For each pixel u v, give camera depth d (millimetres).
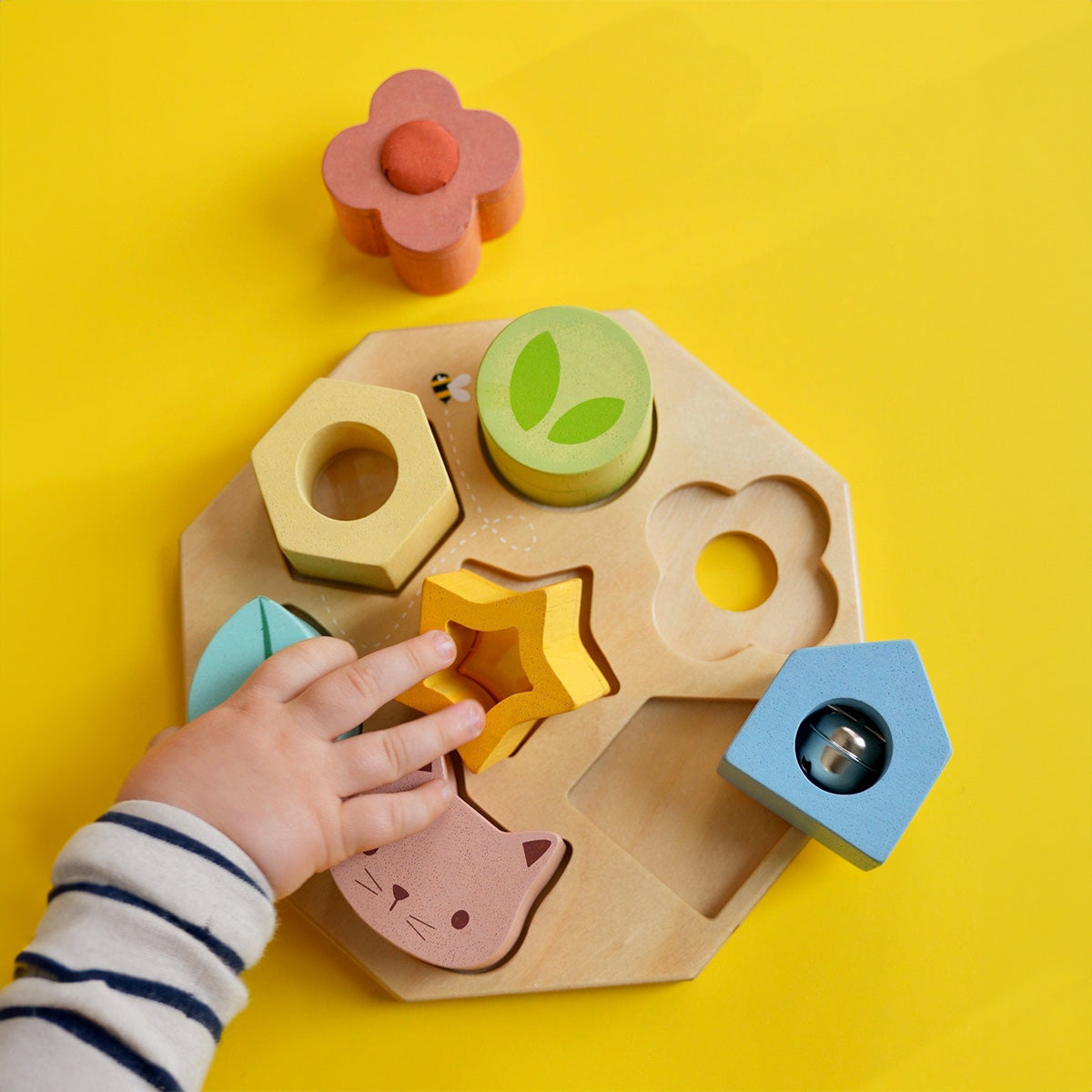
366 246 792
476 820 644
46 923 552
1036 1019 717
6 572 781
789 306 812
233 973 559
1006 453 786
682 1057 714
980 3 853
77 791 754
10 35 861
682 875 685
